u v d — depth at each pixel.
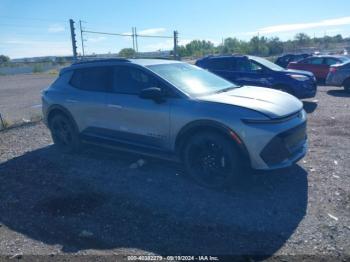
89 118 5.93
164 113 4.89
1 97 16.78
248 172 4.45
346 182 4.71
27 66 50.34
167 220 3.92
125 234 3.69
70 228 3.86
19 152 6.78
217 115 4.42
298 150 4.77
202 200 4.36
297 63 18.92
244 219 3.87
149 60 5.87
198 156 4.76
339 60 17.67
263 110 4.34
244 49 63.94
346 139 6.76
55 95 6.44
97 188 4.84
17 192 4.90
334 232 3.54
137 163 5.62
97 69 5.96
